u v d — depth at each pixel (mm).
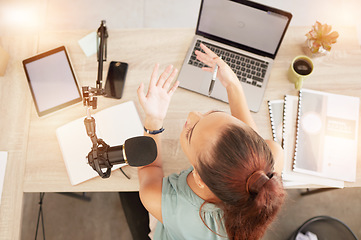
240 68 1309
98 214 1957
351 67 1334
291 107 1281
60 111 1260
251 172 634
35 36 1331
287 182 1221
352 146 1245
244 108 1103
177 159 1238
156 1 2275
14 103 1259
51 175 1202
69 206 1956
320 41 1244
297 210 1949
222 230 859
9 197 1173
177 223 893
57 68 1270
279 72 1325
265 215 626
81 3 2250
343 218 1940
